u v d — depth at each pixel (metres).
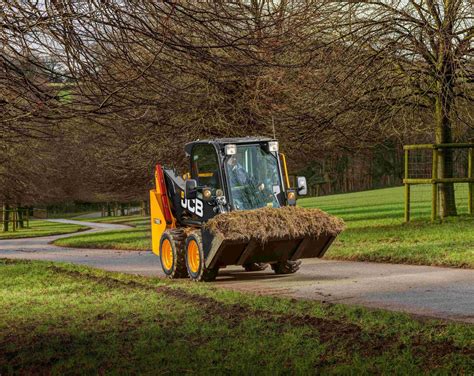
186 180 14.07
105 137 23.75
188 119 22.17
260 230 12.93
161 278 14.42
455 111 22.59
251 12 9.68
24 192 48.12
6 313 10.61
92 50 8.91
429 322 8.23
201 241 13.34
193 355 7.30
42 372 7.11
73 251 27.48
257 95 19.31
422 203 39.00
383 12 21.95
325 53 21.14
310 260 16.66
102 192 43.25
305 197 69.75
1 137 11.25
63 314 10.22
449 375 6.23
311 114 22.45
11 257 26.02
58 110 9.58
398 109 22.95
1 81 9.20
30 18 8.19
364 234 20.69
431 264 14.30
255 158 14.16
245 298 10.61
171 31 8.79
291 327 8.38
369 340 7.59
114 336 8.45
